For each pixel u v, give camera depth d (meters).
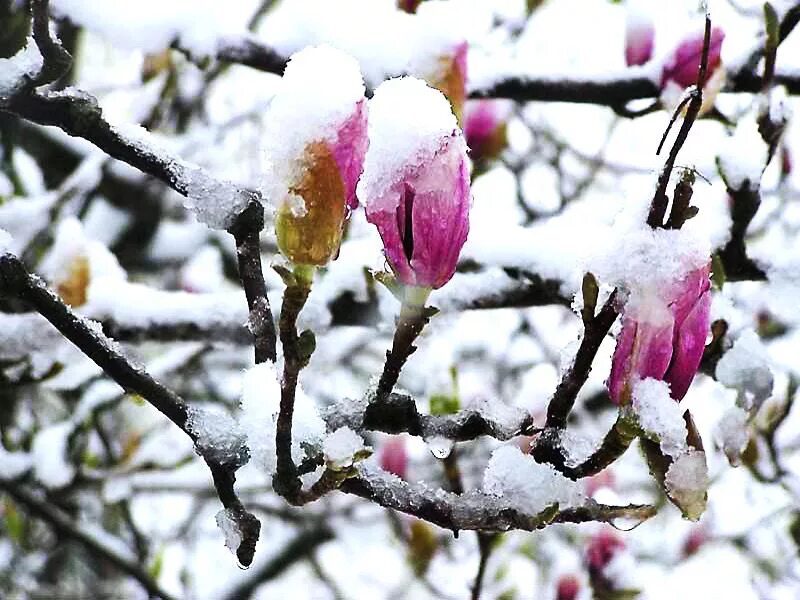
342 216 0.93
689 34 1.38
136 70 2.33
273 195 0.92
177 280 2.75
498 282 1.42
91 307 1.39
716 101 1.46
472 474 2.26
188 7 1.39
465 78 1.17
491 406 1.01
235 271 2.71
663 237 0.95
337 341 2.47
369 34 1.42
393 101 0.94
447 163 0.94
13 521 2.24
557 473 0.99
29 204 1.95
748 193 1.25
